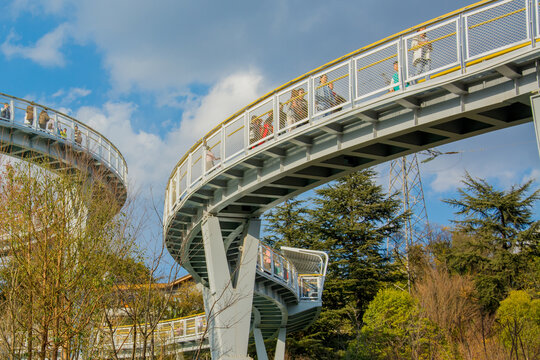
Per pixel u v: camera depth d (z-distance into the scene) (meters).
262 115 16.62
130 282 14.45
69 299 14.16
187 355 29.11
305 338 33.25
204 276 24.56
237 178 17.69
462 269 37.19
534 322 26.06
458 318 26.48
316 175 16.64
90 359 13.80
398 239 45.84
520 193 37.31
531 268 33.72
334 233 38.94
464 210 38.44
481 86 12.08
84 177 16.72
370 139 13.90
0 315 14.00
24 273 14.02
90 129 26.89
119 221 15.59
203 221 19.22
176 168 20.80
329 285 35.78
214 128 18.27
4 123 23.12
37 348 14.22
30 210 14.55
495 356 18.50
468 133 13.55
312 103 14.92
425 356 22.00
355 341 27.62
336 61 14.52
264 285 23.00
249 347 33.09
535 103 10.97
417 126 13.03
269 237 40.38
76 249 14.58
